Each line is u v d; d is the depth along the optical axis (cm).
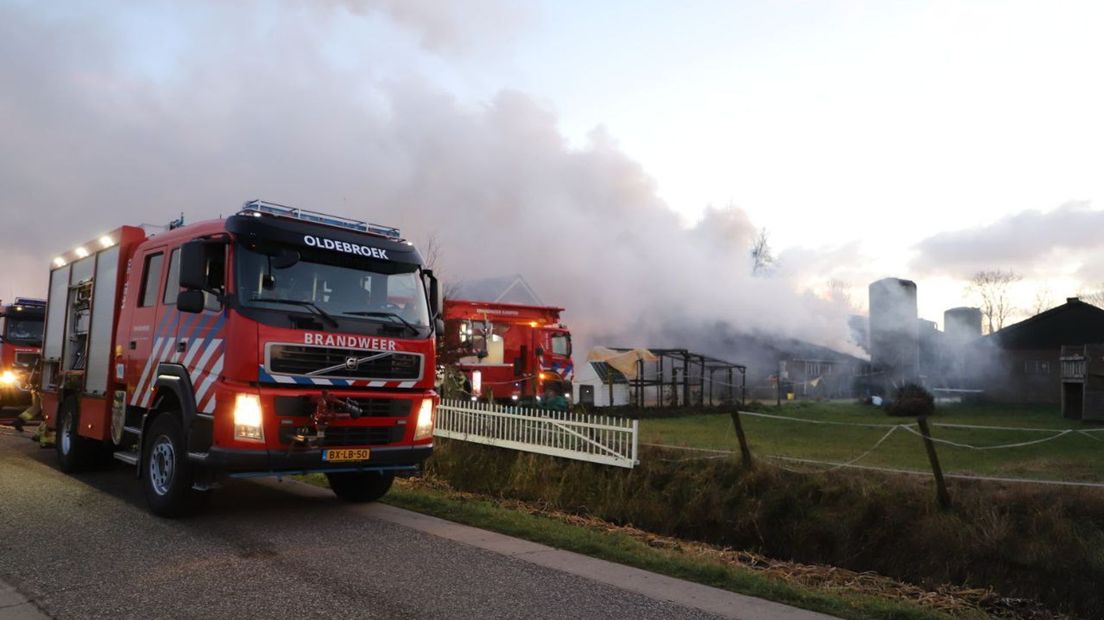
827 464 1098
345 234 793
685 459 1149
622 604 510
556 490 1138
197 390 710
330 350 728
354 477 884
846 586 827
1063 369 2330
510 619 468
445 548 654
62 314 1124
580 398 3062
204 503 750
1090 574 796
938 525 905
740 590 565
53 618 448
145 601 484
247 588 516
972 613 719
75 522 712
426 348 812
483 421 1327
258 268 718
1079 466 1145
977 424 2066
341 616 463
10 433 1491
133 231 941
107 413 909
